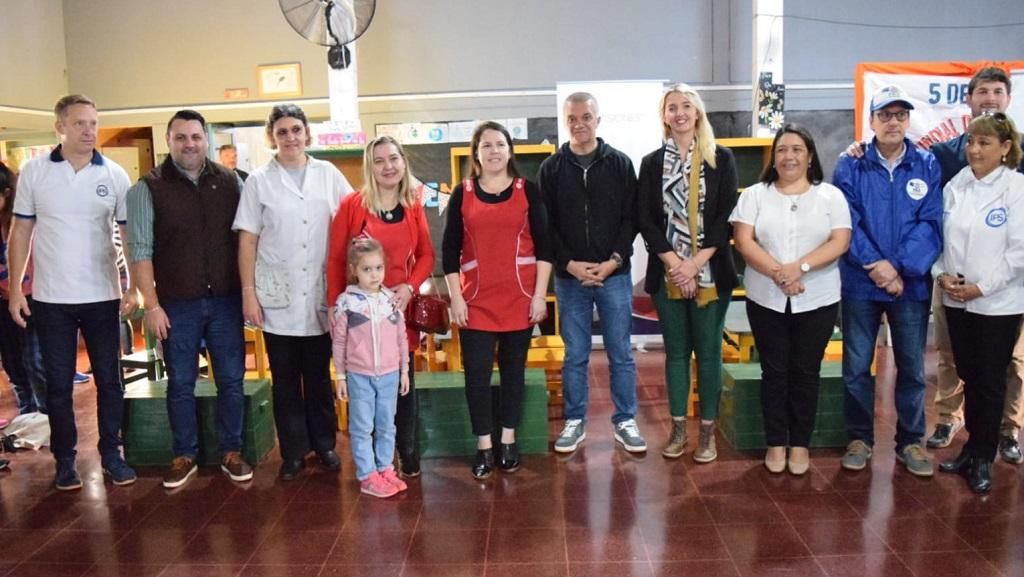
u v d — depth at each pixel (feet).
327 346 10.55
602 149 10.64
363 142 14.42
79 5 20.52
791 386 10.17
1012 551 8.05
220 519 9.36
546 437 11.33
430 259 10.27
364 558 8.26
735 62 19.47
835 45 19.34
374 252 9.44
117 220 10.27
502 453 10.66
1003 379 9.42
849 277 10.11
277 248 9.91
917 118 18.62
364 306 9.61
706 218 10.27
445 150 19.97
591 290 11.04
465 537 8.70
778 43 18.08
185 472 10.48
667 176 10.39
